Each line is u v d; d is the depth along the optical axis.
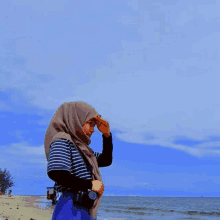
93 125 2.22
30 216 14.75
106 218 22.52
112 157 2.53
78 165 1.97
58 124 2.06
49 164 1.84
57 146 1.91
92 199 1.93
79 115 2.11
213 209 52.72
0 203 23.84
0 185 51.84
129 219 21.89
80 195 1.95
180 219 26.34
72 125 2.06
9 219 12.49
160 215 30.44
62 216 1.90
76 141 2.05
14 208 19.28
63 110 2.14
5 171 53.03
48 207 26.95
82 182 1.88
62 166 1.82
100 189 1.98
